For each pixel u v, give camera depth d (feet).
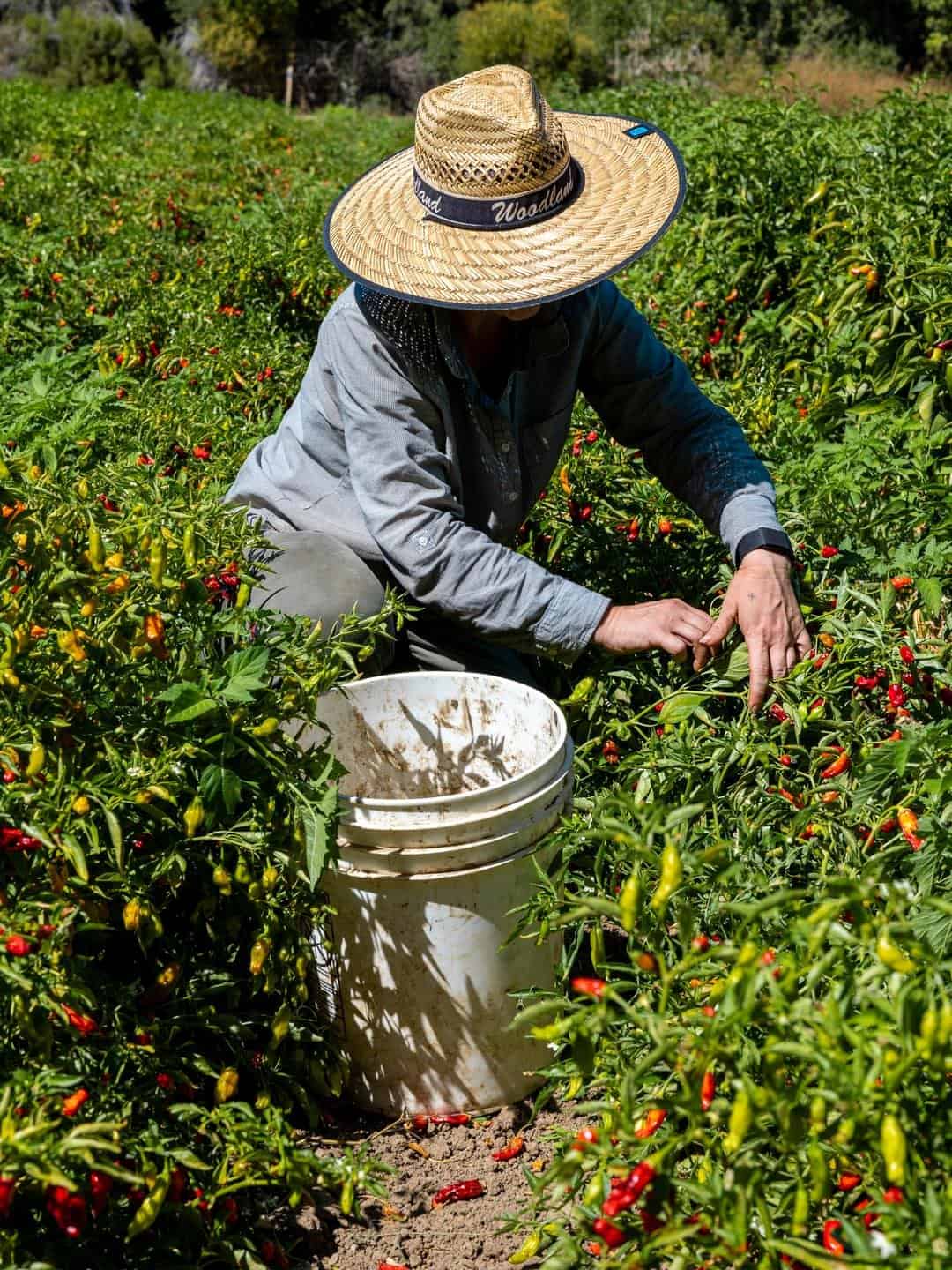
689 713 9.28
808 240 15.81
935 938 7.06
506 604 9.37
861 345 12.72
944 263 13.07
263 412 14.97
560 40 93.71
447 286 8.91
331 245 9.73
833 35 102.68
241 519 9.04
